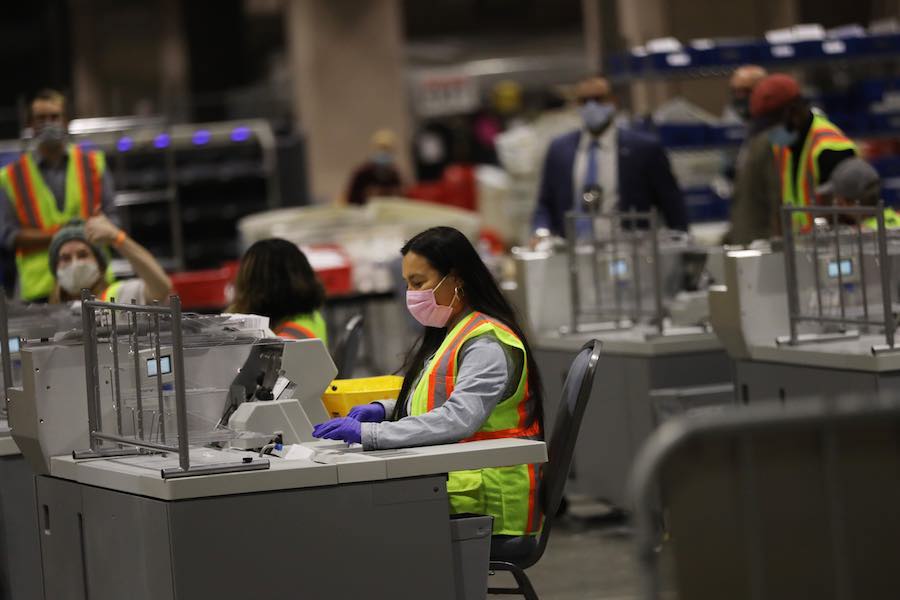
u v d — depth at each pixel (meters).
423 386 9.84
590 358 9.83
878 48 23.78
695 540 6.18
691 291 16.08
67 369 10.26
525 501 9.78
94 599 9.77
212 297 21.89
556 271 17.02
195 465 8.89
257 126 30.81
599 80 18.48
